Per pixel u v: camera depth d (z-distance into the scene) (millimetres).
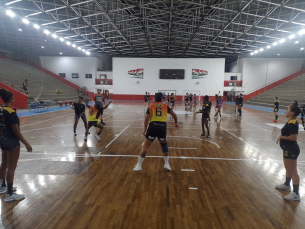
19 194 3547
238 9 18531
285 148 3699
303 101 22906
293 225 2916
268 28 22281
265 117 15992
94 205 3369
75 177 4465
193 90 34562
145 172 4816
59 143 7379
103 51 37156
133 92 34906
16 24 24609
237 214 3176
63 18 22500
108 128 10523
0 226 2793
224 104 31859
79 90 31953
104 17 22734
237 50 35562
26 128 10188
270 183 4320
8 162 3404
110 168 5027
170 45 32844
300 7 18641
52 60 36750
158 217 3064
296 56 36406
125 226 2842
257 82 36125
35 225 2832
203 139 8336
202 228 2820
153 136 4723
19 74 26172
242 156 6152
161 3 19609
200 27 23406
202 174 4750
